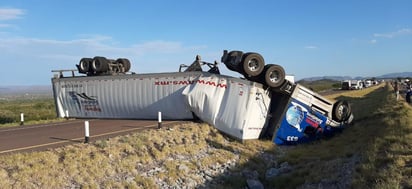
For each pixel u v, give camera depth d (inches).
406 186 336.2
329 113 726.5
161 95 766.5
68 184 372.2
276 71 665.0
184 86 737.6
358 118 912.9
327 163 506.3
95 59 875.4
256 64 665.6
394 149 459.2
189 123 697.0
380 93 2246.6
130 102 810.2
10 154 421.7
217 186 450.9
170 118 770.8
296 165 540.7
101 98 848.9
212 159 531.8
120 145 491.2
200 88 699.4
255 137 672.4
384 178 364.5
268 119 690.8
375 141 530.0
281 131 673.6
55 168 391.2
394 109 944.3
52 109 1653.5
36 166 383.6
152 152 500.4
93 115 879.7
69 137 565.9
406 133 549.3
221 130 670.5
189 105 711.1
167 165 471.2
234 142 640.4
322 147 643.5
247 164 542.6
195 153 548.4
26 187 346.3
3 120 1103.6
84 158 426.3
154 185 414.9
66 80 903.1
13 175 357.1
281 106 700.0
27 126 773.3
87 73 898.7
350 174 425.4
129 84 809.5
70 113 917.2
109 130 638.5
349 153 535.5
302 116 690.2
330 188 408.2
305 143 700.0
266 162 572.7
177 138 585.0
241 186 460.1
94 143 492.7
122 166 436.1
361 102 1595.7
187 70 751.7
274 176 505.4
